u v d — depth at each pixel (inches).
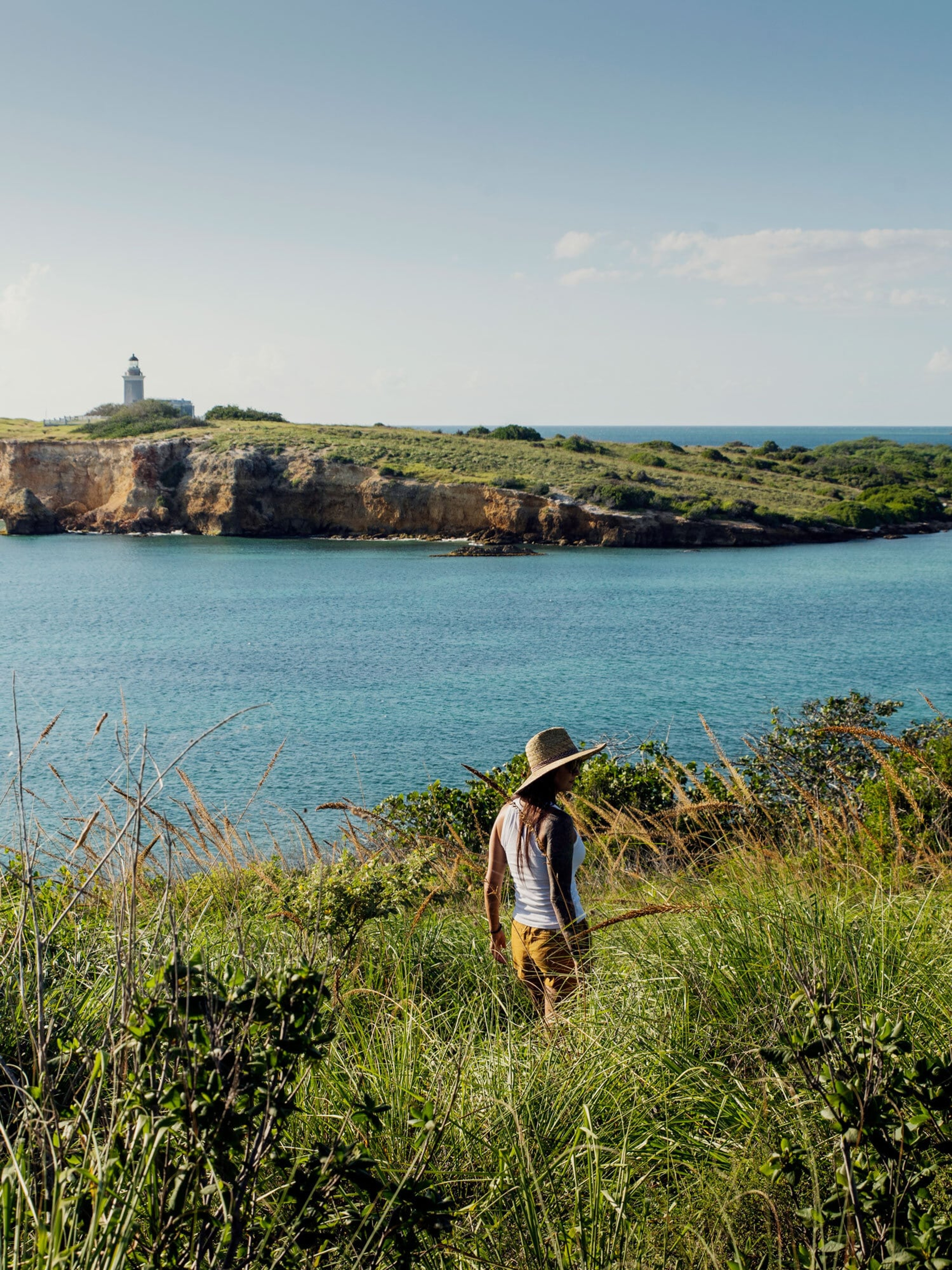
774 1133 106.0
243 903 171.8
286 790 808.3
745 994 133.3
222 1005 76.3
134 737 923.4
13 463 4389.8
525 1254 88.6
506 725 1144.2
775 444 6525.6
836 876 203.6
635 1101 112.7
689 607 2341.3
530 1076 115.9
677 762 376.2
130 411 5684.1
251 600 2518.5
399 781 864.3
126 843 102.0
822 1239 86.2
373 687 1412.4
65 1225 68.7
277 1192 88.6
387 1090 112.1
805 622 2054.6
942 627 1971.0
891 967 140.4
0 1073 98.8
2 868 146.3
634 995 138.8
